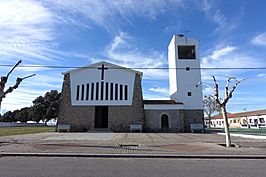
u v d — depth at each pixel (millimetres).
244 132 30656
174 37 38625
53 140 17891
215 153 11539
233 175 7109
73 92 35875
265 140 18719
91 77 36344
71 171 7469
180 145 14969
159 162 9492
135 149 12898
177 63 37750
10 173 7094
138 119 34812
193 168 8219
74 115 35062
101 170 7695
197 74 37406
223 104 15500
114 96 35688
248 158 10742
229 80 15633
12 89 14992
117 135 25188
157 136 23906
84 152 11523
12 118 92812
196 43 38531
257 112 56281
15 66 15359
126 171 7574
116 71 36469
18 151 11641
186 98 36625
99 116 37281
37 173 7121
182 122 34469
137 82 36500
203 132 33969
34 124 77812
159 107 34969
